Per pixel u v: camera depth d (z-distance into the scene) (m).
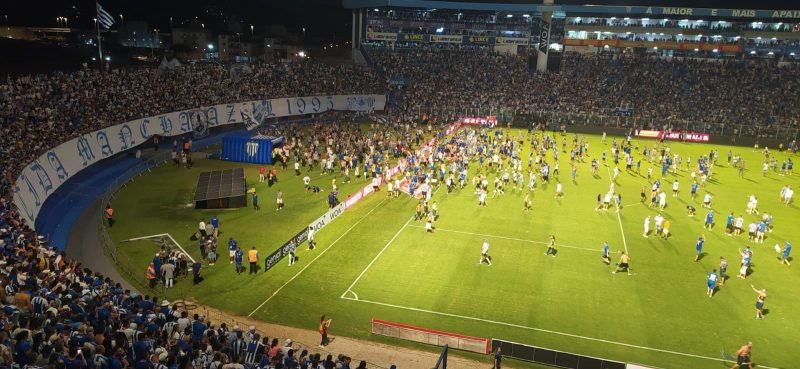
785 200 53.06
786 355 27.28
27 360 14.25
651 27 113.31
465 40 119.88
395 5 112.75
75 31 137.38
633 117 89.25
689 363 26.45
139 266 34.59
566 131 90.69
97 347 16.75
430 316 30.11
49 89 53.34
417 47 120.88
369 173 58.62
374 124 86.44
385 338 27.97
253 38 178.25
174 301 30.56
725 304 32.31
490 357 26.72
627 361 26.44
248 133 73.31
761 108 90.62
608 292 33.44
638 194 54.94
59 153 45.19
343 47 177.62
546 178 58.88
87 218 42.84
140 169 57.72
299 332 28.08
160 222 42.75
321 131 76.69
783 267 37.81
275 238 40.22
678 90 98.50
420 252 38.56
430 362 26.00
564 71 108.00
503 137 80.38
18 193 35.44
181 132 67.56
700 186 58.44
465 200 51.41
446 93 101.00
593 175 62.16
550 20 107.25
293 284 33.25
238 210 46.28
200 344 19.48
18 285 20.97
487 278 34.81
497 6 110.81
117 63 98.94
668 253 39.88
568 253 39.25
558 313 30.75
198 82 75.75
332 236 41.19
